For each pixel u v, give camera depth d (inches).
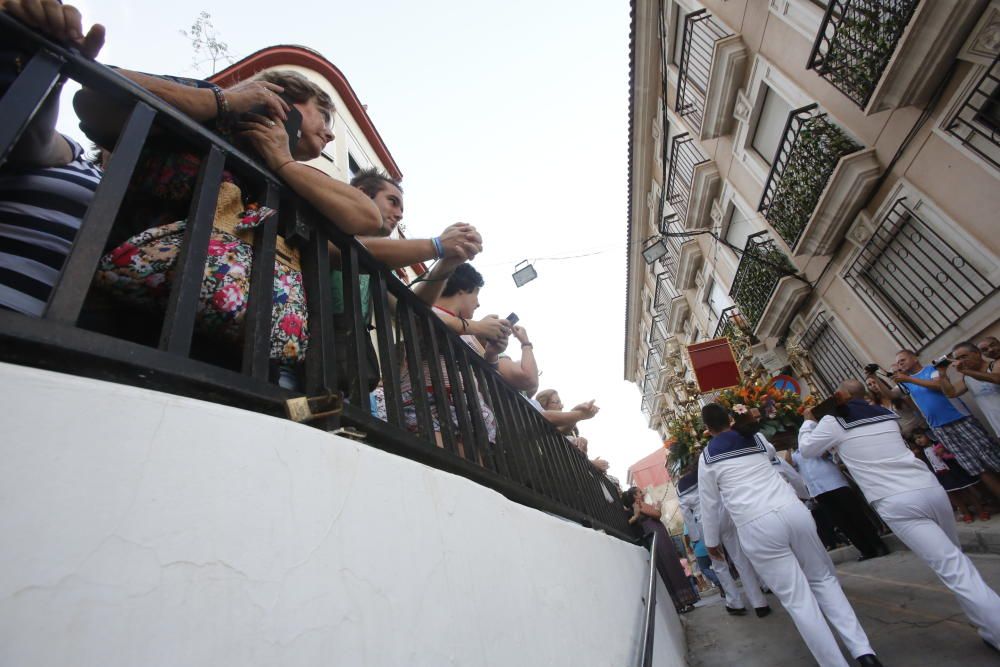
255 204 50.7
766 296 462.6
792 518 128.6
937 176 276.1
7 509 17.1
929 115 270.7
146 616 19.2
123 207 47.8
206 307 42.5
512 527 62.9
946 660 112.9
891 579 195.8
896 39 252.2
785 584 126.5
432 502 44.3
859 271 350.0
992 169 246.4
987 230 255.1
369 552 32.7
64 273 26.5
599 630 82.0
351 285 55.3
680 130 577.9
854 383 262.4
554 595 67.7
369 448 38.6
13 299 33.4
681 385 755.4
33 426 18.9
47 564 17.3
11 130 27.7
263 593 24.0
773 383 299.4
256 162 47.5
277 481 27.7
